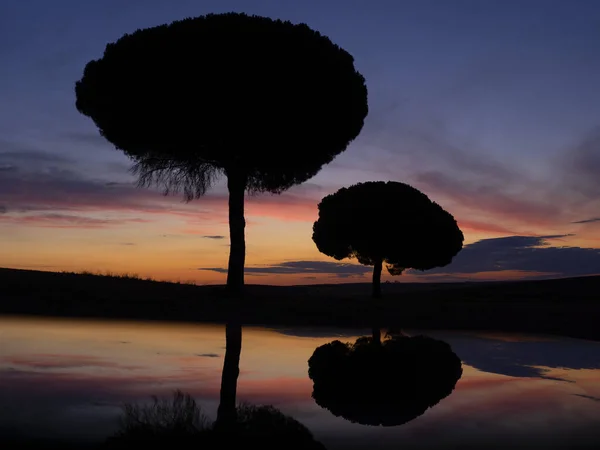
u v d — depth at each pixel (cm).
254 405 490
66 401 486
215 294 1911
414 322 1424
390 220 3231
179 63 1752
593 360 805
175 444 373
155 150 1966
